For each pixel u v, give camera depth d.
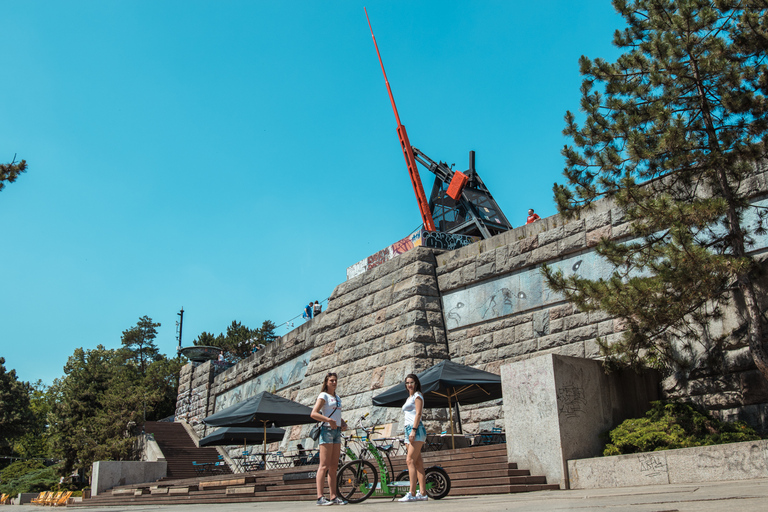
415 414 8.47
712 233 12.94
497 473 11.20
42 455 64.00
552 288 13.62
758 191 14.28
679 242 11.43
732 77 12.14
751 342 12.09
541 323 18.42
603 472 10.23
